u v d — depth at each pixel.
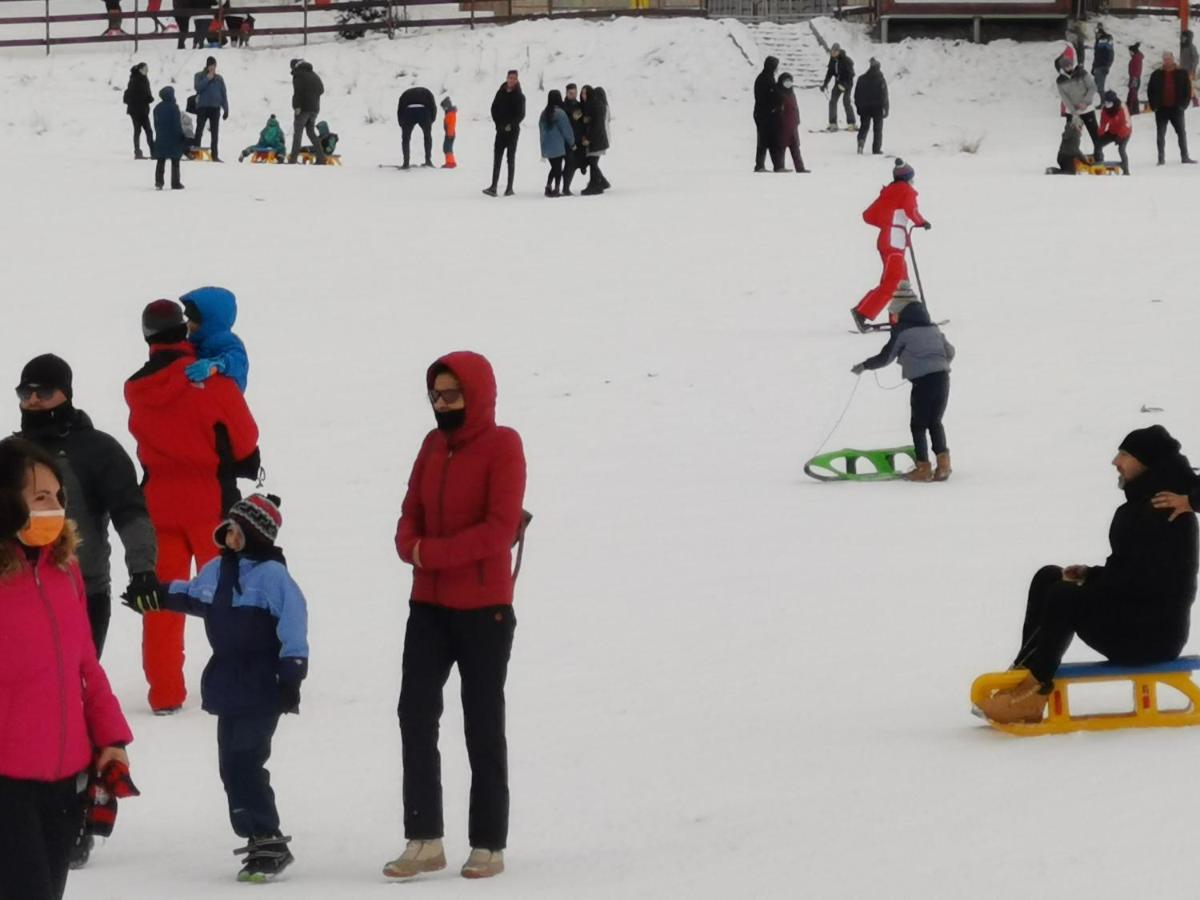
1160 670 9.01
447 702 11.14
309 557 15.43
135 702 11.22
